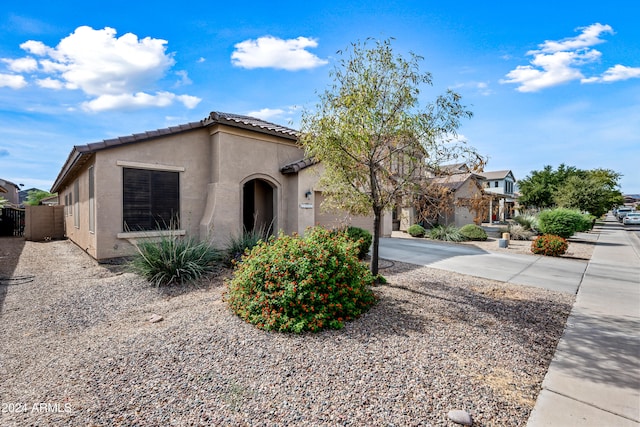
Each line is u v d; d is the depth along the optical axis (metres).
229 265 9.52
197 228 11.44
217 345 4.42
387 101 6.41
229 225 11.54
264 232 13.73
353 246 6.55
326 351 4.25
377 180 7.24
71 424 2.88
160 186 10.70
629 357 4.23
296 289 5.11
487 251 14.09
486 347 4.46
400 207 7.50
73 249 13.91
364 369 3.80
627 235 23.36
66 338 5.00
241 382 3.53
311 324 4.88
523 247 15.62
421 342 4.56
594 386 3.55
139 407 3.12
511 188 50.75
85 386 3.50
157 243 8.67
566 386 3.54
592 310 6.16
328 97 6.53
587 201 26.53
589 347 4.53
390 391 3.36
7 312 6.18
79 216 13.54
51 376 3.75
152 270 7.88
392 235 20.52
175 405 3.14
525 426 2.88
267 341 4.54
